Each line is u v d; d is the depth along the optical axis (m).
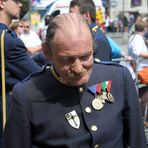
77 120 4.23
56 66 4.04
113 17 81.38
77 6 9.12
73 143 4.15
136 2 92.38
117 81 4.45
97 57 8.39
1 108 7.24
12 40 7.16
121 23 67.44
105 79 4.43
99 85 4.38
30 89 4.28
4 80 7.21
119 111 4.37
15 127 4.25
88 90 4.34
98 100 4.34
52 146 4.18
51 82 4.27
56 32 3.86
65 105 4.24
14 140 4.25
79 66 3.88
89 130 4.20
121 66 4.59
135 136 4.53
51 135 4.18
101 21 13.70
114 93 4.41
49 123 4.20
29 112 4.22
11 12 7.68
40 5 16.86
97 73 4.45
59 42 3.84
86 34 3.87
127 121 4.50
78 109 4.26
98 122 4.25
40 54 8.19
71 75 3.93
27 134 4.23
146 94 13.42
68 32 3.82
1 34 7.17
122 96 4.43
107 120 4.28
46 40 4.04
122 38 60.53
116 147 4.31
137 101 4.56
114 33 62.91
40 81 4.31
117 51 12.65
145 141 4.61
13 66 7.24
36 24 18.56
